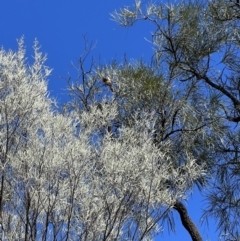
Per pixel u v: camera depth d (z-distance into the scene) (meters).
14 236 3.64
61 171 3.74
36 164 3.70
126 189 3.79
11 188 3.74
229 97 5.22
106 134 4.23
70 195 3.72
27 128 3.94
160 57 5.23
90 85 5.12
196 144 5.02
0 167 3.76
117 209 3.75
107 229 3.75
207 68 5.24
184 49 5.24
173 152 4.79
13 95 3.91
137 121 4.38
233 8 5.35
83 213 3.66
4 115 3.88
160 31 5.27
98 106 4.88
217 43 5.28
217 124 5.00
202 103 5.11
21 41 4.11
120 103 5.00
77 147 3.78
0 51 4.05
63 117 4.12
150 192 3.82
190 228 4.90
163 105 4.94
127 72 5.09
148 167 3.85
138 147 3.94
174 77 5.16
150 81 4.93
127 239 3.83
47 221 3.63
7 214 3.71
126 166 3.79
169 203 3.95
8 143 3.86
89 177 3.88
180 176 4.23
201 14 5.38
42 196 3.67
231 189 4.99
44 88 4.05
